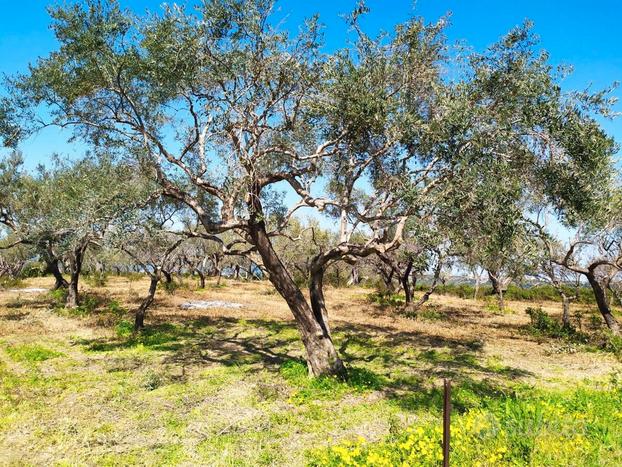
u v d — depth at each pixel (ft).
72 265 75.72
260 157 34.81
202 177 36.73
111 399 31.24
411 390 34.76
